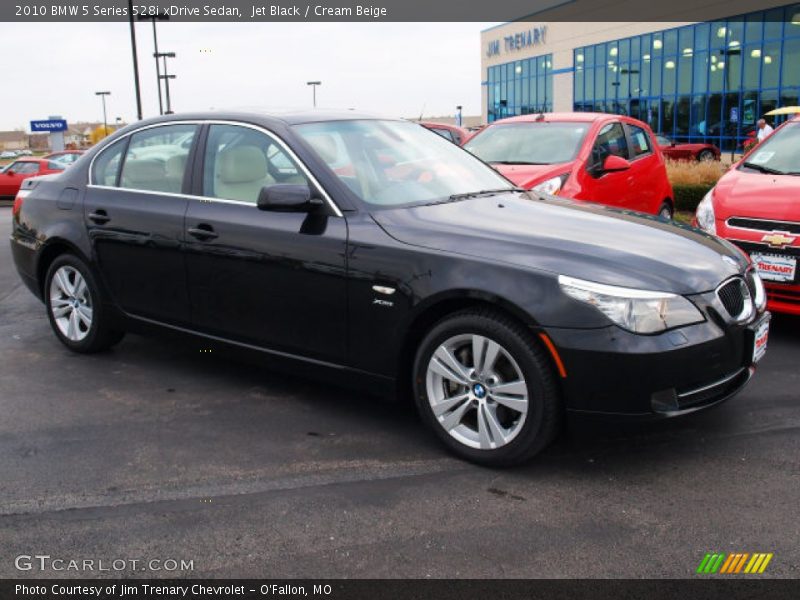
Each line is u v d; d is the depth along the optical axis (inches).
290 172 160.2
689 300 129.4
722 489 129.4
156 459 144.0
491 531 117.4
